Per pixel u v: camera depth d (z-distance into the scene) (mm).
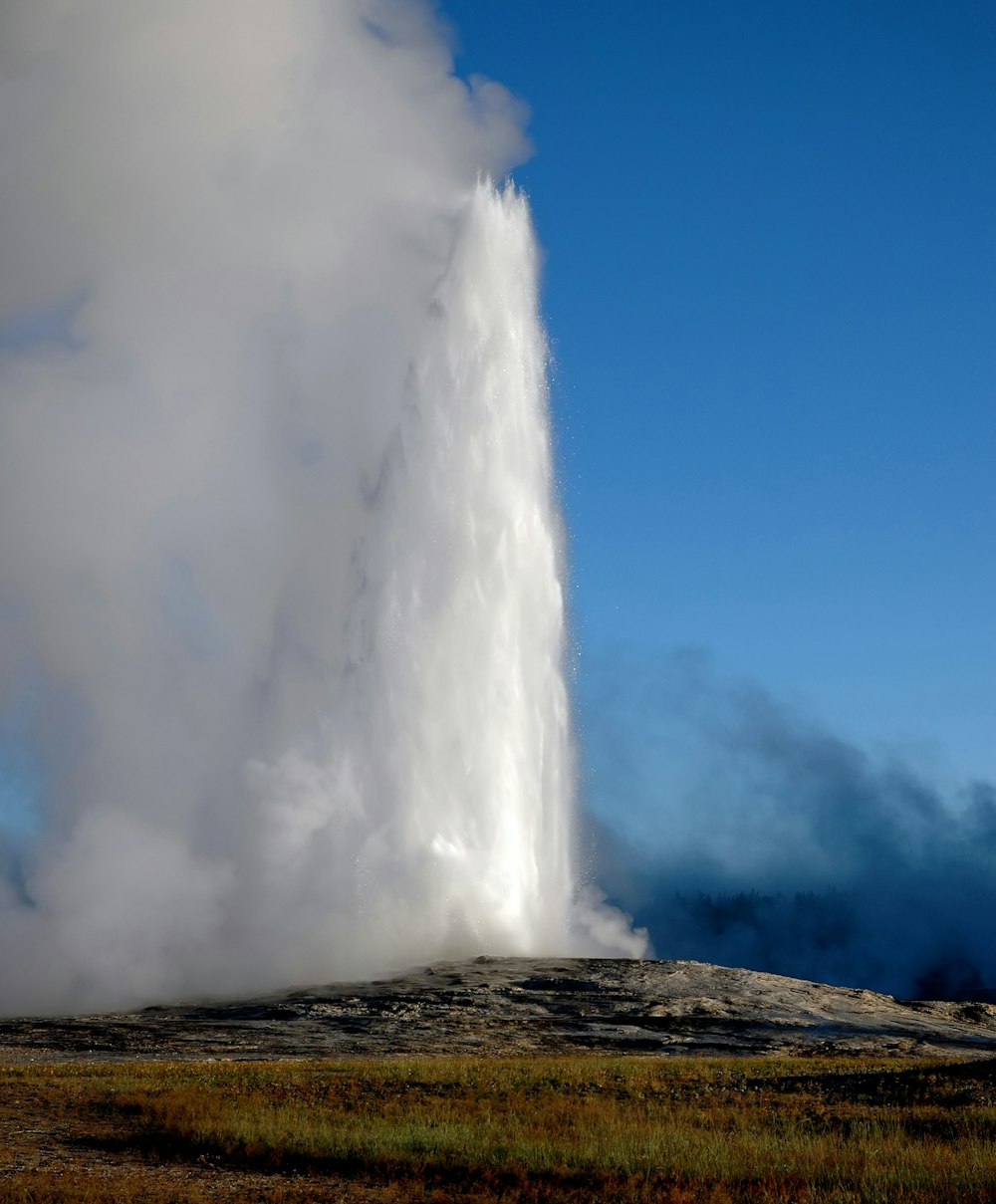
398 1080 36438
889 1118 28359
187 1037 52281
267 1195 22656
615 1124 27422
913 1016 60312
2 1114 30891
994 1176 21984
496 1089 34406
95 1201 21938
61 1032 53938
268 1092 33594
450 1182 23547
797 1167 23094
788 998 61000
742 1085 35469
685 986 62312
